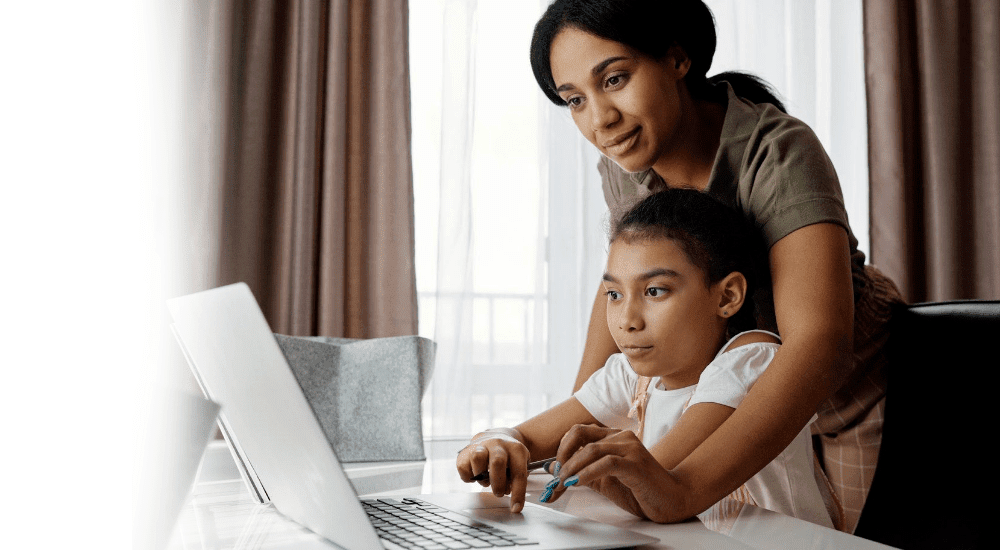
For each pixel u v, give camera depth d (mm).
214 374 582
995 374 793
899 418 871
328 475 454
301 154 2371
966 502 773
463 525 555
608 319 815
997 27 2844
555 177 2621
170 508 465
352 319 2434
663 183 1039
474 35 2541
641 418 881
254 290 2367
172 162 2289
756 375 740
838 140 2879
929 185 2799
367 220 2451
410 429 1114
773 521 608
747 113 905
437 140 2562
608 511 651
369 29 2490
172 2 2311
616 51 830
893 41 2771
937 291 2771
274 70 2432
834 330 715
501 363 2570
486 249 2574
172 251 2275
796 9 2857
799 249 778
